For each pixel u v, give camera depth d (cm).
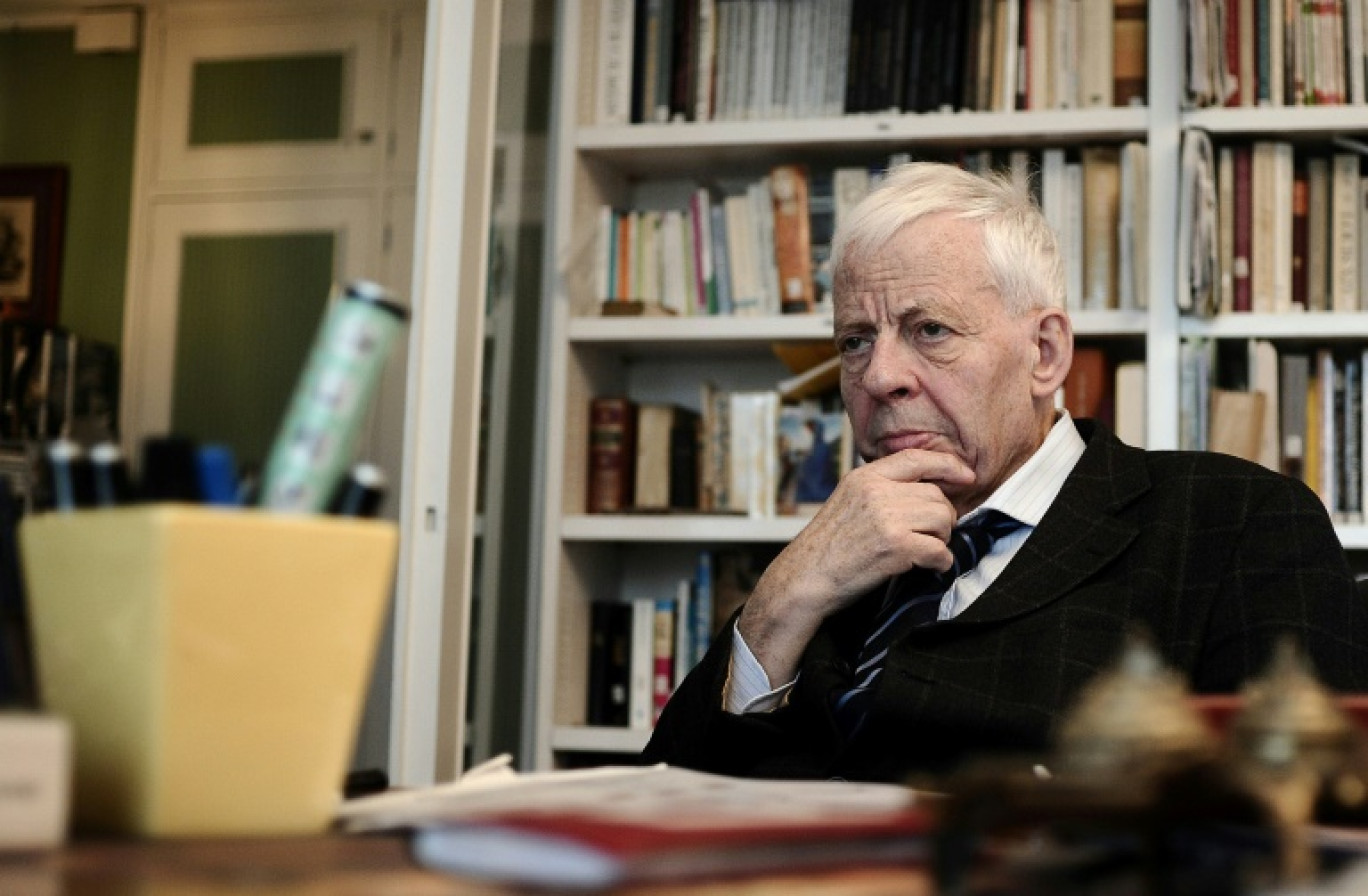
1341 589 154
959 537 171
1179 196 257
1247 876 55
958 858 52
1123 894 54
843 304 183
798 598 167
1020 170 244
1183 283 252
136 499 69
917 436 176
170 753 63
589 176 293
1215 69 262
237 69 362
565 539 281
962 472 173
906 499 167
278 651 66
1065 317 183
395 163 350
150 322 360
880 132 275
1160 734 58
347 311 69
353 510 70
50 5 369
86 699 65
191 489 68
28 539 69
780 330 276
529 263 285
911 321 177
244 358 355
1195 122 262
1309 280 259
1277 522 159
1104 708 60
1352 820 76
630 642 283
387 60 353
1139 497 166
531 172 287
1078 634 153
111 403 356
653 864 50
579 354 287
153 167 364
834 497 171
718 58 287
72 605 66
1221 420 253
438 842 57
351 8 355
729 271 282
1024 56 272
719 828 55
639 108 289
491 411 265
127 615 63
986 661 152
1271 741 59
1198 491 165
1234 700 79
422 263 235
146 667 63
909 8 277
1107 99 267
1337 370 257
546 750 275
